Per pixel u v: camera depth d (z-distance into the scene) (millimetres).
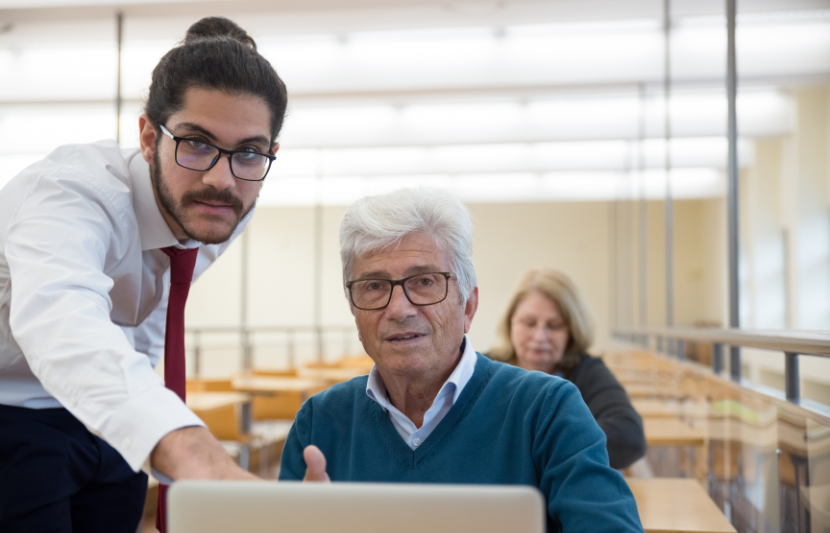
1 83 5316
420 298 1006
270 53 5422
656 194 9922
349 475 1038
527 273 2160
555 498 913
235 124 1050
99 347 816
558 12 4469
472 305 1105
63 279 917
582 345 2072
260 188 1136
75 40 4684
